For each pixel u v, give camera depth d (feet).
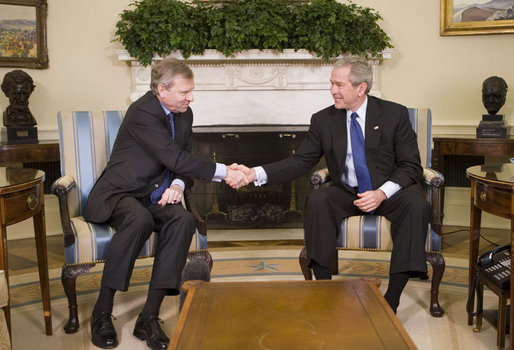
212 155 16.34
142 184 9.82
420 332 9.24
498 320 8.47
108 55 17.34
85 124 10.74
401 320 9.78
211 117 16.89
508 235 16.02
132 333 9.33
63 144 10.52
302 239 16.02
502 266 8.65
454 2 17.17
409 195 9.53
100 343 8.75
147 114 9.64
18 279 12.48
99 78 17.37
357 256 14.06
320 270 9.58
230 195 16.85
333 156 10.50
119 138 10.12
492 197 8.27
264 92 16.85
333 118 10.61
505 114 17.17
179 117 10.27
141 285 11.89
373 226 9.73
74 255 9.19
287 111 16.93
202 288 6.22
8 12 16.22
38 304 10.87
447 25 17.26
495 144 14.78
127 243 8.77
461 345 8.70
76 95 17.25
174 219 9.04
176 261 8.94
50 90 17.01
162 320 8.96
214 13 15.64
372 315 5.39
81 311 10.48
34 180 8.38
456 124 17.53
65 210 9.38
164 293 8.96
